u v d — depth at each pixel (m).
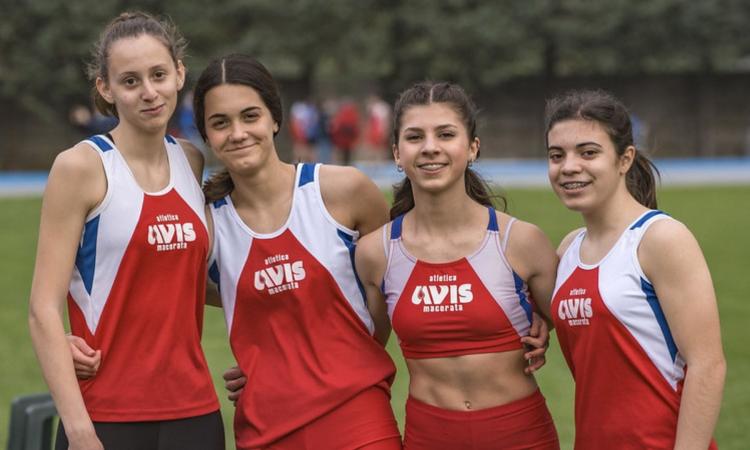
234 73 4.32
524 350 4.32
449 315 4.23
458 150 4.20
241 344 4.58
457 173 4.22
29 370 9.27
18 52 32.25
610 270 3.92
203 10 32.56
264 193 4.49
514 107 34.88
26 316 11.48
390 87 35.06
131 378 4.20
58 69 32.44
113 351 4.20
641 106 34.59
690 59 34.72
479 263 4.26
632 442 3.88
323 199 4.51
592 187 3.97
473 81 34.75
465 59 34.22
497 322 4.23
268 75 4.41
